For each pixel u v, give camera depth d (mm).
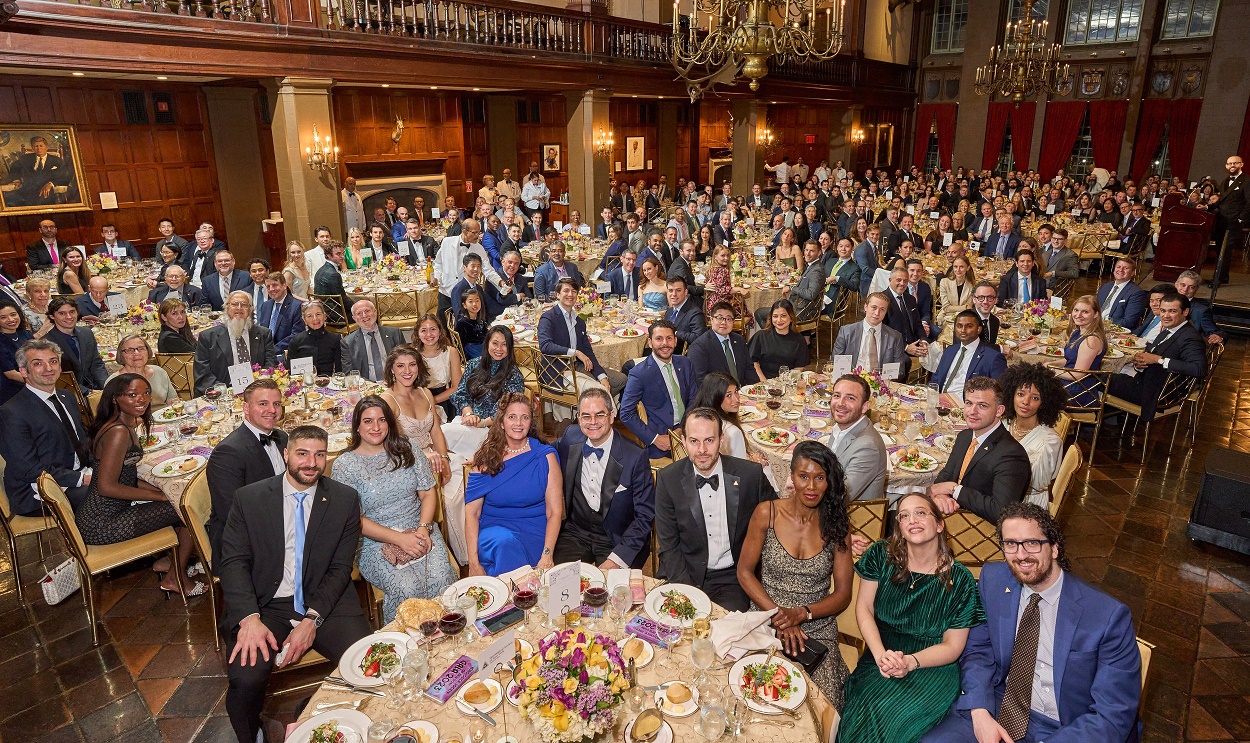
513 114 16406
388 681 2264
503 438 3699
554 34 13164
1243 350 9195
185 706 3414
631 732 2117
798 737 2154
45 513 4168
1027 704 2570
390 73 10766
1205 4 19234
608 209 12711
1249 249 14180
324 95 10227
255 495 3193
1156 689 3502
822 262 8477
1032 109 22469
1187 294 6410
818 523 3115
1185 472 5840
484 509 3785
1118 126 20969
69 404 4410
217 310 7676
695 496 3334
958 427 4461
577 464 3738
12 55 7562
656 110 19844
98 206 11750
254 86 12750
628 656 2465
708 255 11516
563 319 6129
